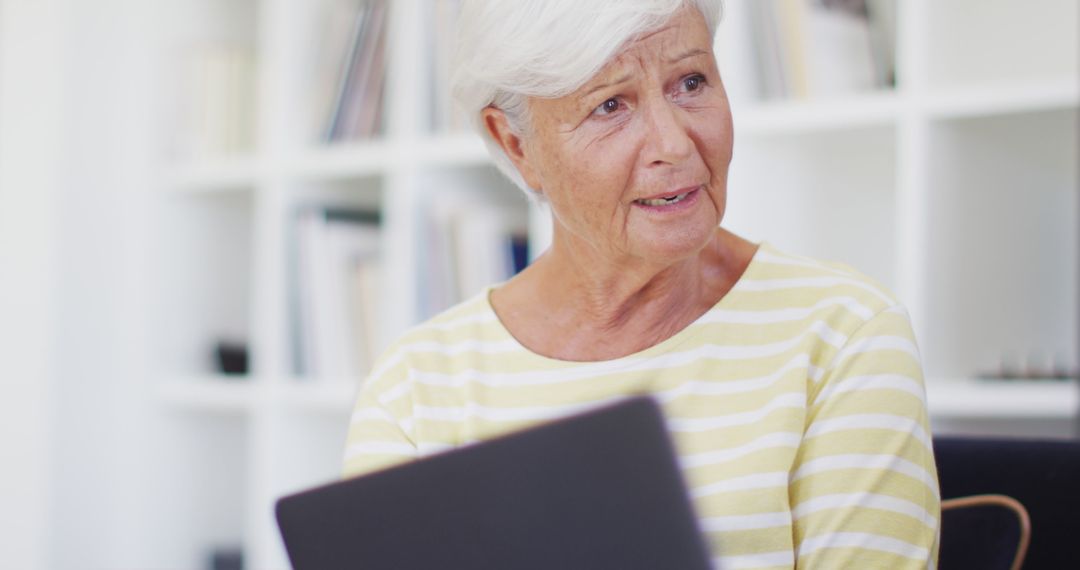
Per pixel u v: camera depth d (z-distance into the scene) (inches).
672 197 49.3
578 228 51.8
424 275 112.3
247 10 138.8
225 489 138.3
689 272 52.4
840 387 47.6
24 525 125.9
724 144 49.6
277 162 121.8
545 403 52.9
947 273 90.4
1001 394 85.7
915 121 88.8
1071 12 95.4
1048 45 96.3
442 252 112.1
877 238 102.7
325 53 122.4
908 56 89.4
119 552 130.6
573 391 52.7
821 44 95.1
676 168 48.3
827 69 95.0
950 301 90.6
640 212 49.6
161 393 130.6
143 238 131.6
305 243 120.8
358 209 129.9
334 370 119.8
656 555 33.9
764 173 98.4
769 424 48.1
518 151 55.6
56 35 126.6
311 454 125.0
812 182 103.8
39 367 125.8
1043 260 97.8
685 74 49.1
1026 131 96.7
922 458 45.8
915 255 87.7
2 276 127.5
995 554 50.3
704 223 49.6
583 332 54.1
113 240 131.3
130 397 131.2
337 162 118.0
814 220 103.9
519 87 50.6
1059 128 97.8
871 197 102.8
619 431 34.1
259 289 123.0
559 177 51.3
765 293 51.5
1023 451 53.5
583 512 34.5
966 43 95.2
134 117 131.7
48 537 125.5
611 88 48.8
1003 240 95.9
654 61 48.4
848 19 96.8
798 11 95.0
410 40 114.4
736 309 51.5
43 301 126.0
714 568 33.5
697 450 49.1
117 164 131.7
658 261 49.7
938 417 91.5
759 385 49.5
